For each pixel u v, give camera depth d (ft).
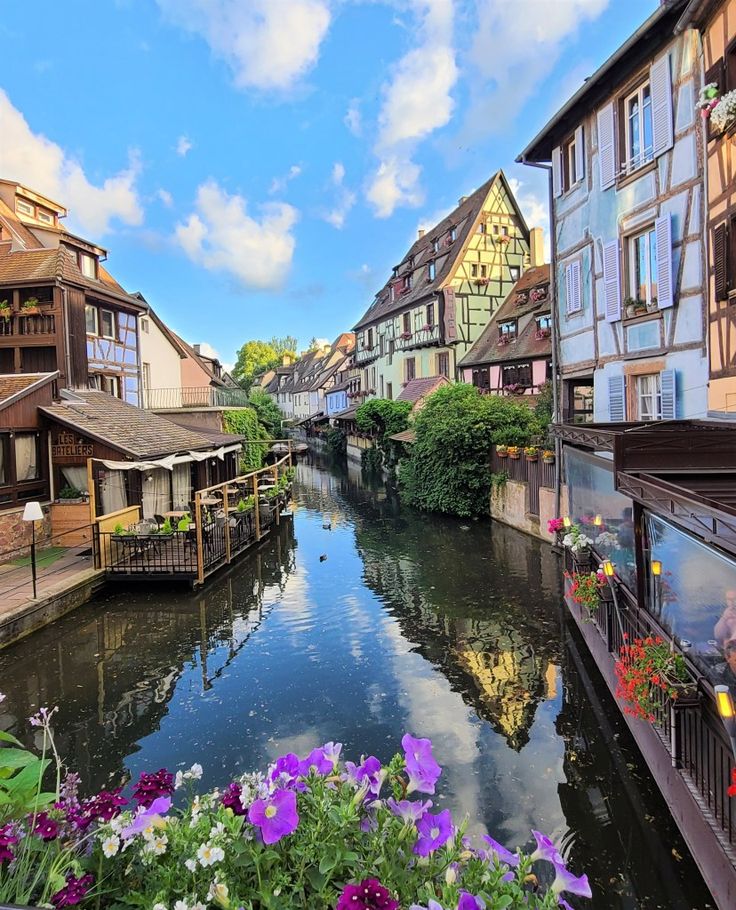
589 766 18.45
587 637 26.40
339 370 204.95
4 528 41.73
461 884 5.48
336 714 22.40
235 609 35.01
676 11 31.14
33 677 26.37
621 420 38.78
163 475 56.75
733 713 11.38
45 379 47.57
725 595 12.88
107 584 38.40
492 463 59.47
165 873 5.57
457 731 20.90
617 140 38.06
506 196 105.60
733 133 25.48
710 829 12.32
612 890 13.66
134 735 21.35
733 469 19.88
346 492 87.61
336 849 5.55
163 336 98.22
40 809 6.51
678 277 33.04
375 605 35.06
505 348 89.61
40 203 71.77
